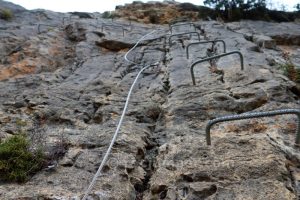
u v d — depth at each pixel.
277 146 4.04
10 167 3.98
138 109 5.96
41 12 18.23
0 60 10.88
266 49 10.92
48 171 4.09
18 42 12.51
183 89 6.38
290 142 4.17
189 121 5.16
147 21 20.36
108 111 5.94
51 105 6.35
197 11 21.16
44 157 4.30
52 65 11.11
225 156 3.94
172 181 3.69
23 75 9.43
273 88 5.65
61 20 17.62
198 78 6.90
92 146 4.68
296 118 4.68
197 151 4.12
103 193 3.64
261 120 4.76
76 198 3.55
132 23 18.05
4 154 4.04
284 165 3.70
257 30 14.55
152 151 4.74
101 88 7.27
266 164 3.68
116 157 4.32
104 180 3.87
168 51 10.59
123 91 7.08
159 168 3.97
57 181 3.88
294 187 3.42
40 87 7.83
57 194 3.62
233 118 4.02
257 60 7.68
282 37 13.67
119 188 3.76
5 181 3.93
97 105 6.39
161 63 9.18
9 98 7.12
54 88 7.38
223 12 19.58
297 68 7.28
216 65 7.73
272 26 15.53
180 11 21.14
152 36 13.32
